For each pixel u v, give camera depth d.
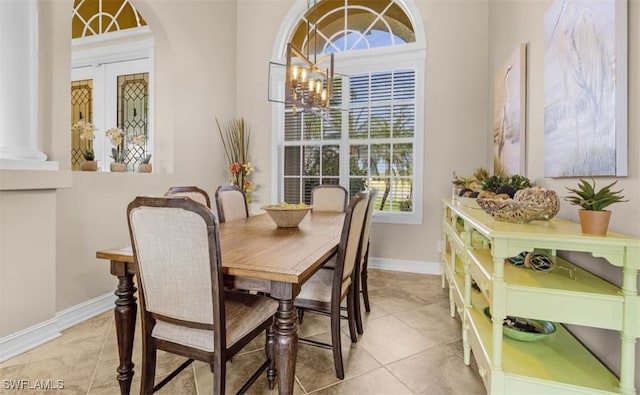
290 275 1.24
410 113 3.78
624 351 1.14
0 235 1.88
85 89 3.85
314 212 3.24
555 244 1.20
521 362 1.36
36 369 1.79
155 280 1.28
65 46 2.29
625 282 1.14
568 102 1.64
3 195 1.89
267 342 1.68
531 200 1.42
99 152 3.82
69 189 2.40
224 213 2.68
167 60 3.36
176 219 1.17
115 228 2.78
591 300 1.18
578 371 1.30
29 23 2.09
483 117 3.47
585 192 1.23
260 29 4.35
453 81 3.56
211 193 4.00
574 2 1.58
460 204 2.24
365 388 1.66
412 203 3.80
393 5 3.89
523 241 1.24
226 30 4.21
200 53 3.76
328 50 4.15
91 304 2.56
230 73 4.31
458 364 1.86
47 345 2.05
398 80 3.79
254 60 4.38
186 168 3.60
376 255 3.89
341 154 4.06
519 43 2.43
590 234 1.20
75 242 2.45
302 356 1.96
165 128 3.41
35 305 2.06
